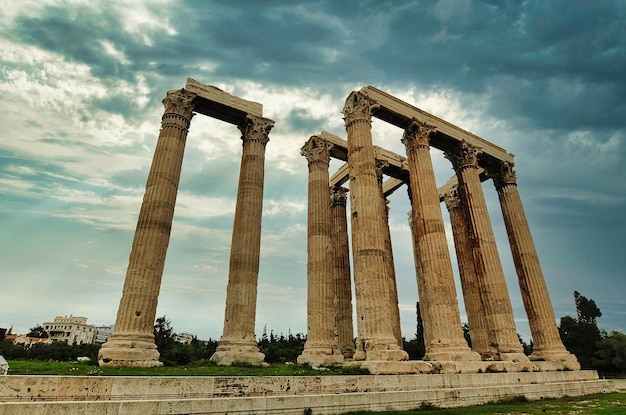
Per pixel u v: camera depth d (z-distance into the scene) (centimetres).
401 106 2720
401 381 1600
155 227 1956
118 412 932
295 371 1744
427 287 2256
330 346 2328
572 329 7094
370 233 2092
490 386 1867
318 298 2464
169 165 2125
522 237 2939
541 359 2569
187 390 1177
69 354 3172
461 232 3288
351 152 2383
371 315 1920
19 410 845
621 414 1316
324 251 2612
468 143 2964
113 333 1723
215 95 2481
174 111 2275
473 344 2853
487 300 2509
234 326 2061
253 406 1099
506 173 3184
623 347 5353
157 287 1891
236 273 2183
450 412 1336
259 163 2508
